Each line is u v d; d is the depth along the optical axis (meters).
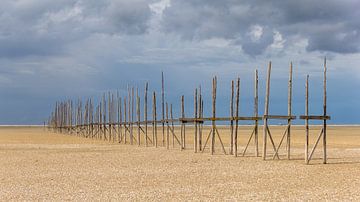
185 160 44.31
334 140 87.06
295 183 30.41
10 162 43.06
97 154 51.59
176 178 32.56
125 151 56.28
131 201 24.36
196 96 54.31
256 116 46.97
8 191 27.44
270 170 36.78
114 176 33.56
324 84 41.47
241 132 129.12
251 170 36.78
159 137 99.88
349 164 41.12
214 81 50.94
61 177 33.16
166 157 47.47
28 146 66.75
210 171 36.22
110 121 88.31
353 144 74.50
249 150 57.50
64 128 129.62
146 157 47.56
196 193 26.70
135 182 30.78
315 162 42.84
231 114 48.72
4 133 124.81
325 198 25.16
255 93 46.62
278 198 25.17
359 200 24.61
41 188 28.47
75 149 60.28
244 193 26.69
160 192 27.02
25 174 34.81
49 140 85.69
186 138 93.88
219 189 28.05
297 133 122.62
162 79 65.69
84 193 26.70
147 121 67.88
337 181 31.25
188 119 56.31
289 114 44.19
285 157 47.97
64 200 24.66
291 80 43.59
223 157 47.25
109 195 26.06
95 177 33.09
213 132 50.91
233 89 48.72
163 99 65.69
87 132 105.19
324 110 41.50
